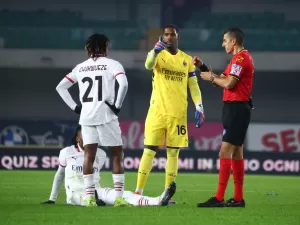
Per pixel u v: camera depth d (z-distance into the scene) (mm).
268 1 101250
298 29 97875
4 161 67312
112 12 101562
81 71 26812
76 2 101562
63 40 94688
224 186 26891
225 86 26594
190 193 39406
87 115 26344
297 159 67562
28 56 90500
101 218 21797
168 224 20484
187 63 30422
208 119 85188
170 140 30031
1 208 25062
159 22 101125
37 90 94312
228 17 98688
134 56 90375
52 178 52062
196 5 99438
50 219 21500
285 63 90188
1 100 94250
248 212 24250
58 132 77250
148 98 94312
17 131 76938
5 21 98125
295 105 93625
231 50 27422
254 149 77812
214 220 21641
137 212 23516
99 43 26812
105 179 52562
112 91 26516
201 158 68062
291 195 38969
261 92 93625
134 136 77625
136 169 68312
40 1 101000
